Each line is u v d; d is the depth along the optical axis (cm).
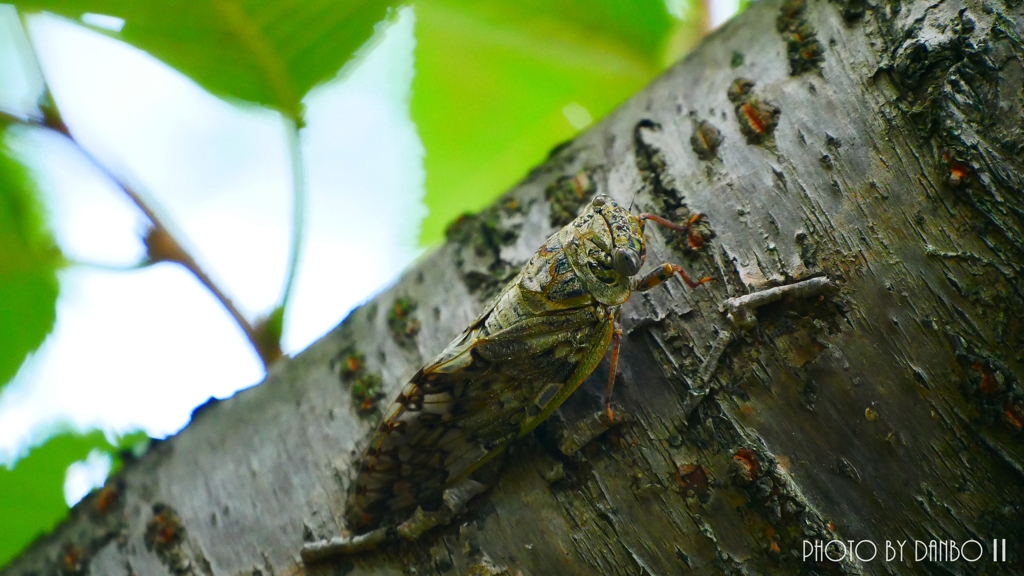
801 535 23
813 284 23
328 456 24
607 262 24
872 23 24
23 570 25
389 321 25
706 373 23
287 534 24
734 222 24
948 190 23
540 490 24
